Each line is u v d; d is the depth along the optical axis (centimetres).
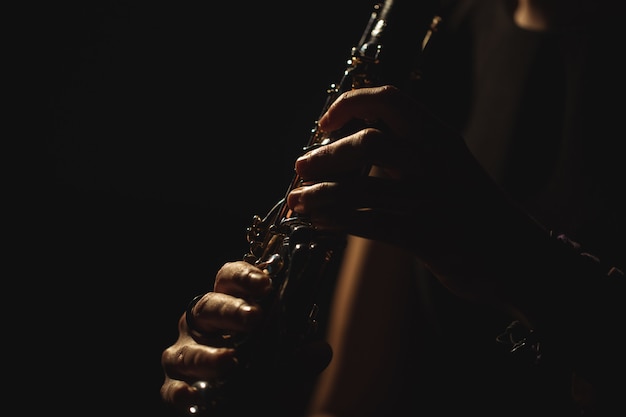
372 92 75
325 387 99
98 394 198
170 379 82
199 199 258
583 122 93
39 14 246
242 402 76
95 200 257
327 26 240
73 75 252
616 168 91
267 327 77
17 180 253
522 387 91
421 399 98
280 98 248
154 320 226
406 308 100
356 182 75
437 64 104
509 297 77
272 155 252
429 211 75
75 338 214
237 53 247
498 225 75
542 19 97
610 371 77
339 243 77
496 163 97
